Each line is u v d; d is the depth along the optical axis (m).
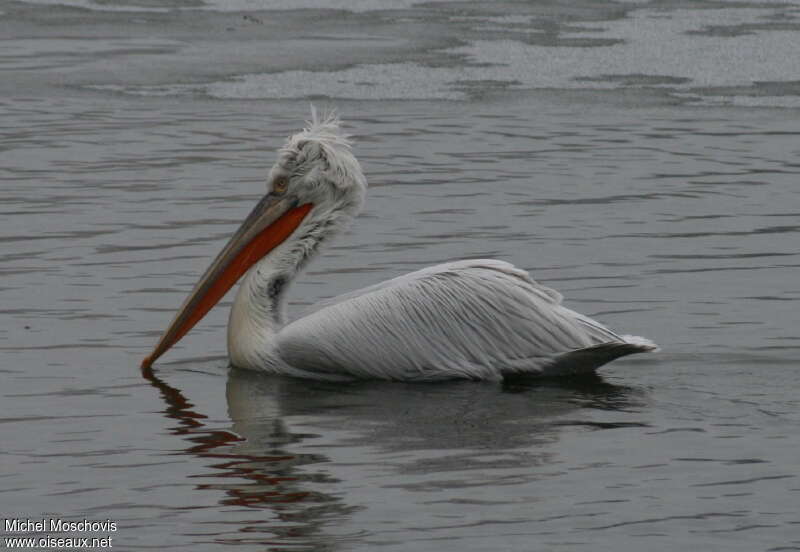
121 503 9.35
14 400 11.49
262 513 9.14
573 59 28.58
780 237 16.67
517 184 19.33
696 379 12.02
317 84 26.36
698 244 16.38
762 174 19.97
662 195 18.75
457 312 12.22
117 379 12.15
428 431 10.79
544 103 24.97
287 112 24.12
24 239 16.39
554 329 12.11
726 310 13.92
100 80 26.66
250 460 10.13
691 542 8.65
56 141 21.78
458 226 17.14
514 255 15.91
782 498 9.31
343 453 10.30
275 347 12.46
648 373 12.20
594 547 8.58
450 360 12.18
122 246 16.16
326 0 35.41
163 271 15.23
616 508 9.17
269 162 20.53
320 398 11.77
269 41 30.42
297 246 13.01
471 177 19.72
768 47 29.69
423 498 9.36
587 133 22.66
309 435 10.72
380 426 10.94
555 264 15.57
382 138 22.22
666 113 24.22
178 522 9.02
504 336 12.16
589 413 11.20
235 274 13.01
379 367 12.24
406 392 11.94
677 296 14.41
